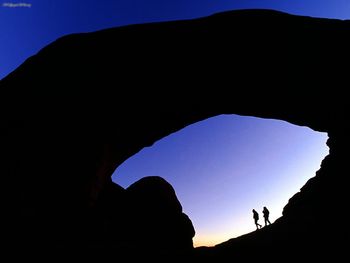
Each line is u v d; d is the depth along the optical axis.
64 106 9.14
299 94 10.91
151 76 10.13
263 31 10.24
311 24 10.40
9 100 8.90
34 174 7.93
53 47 10.13
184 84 10.48
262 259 7.60
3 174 7.54
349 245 6.57
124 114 10.15
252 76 10.59
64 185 8.16
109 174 11.16
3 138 8.16
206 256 8.55
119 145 10.86
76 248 6.41
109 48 10.05
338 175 10.39
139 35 10.29
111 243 7.51
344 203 9.29
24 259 5.78
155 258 7.06
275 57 10.25
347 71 9.96
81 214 8.11
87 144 8.99
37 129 8.58
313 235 8.37
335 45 10.07
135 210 15.07
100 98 9.62
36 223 7.08
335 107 10.52
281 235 9.68
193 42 10.20
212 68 10.34
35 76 9.44
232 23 10.39
